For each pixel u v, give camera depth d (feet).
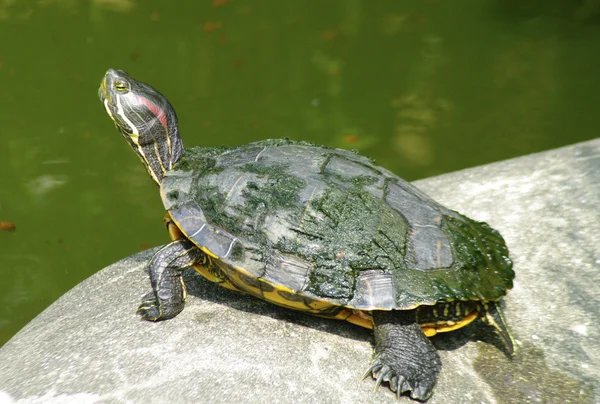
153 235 22.00
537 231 15.28
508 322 12.82
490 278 11.46
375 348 11.16
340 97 30.22
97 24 35.55
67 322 12.52
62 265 20.63
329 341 11.65
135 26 35.45
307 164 12.31
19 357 11.71
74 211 22.90
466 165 25.85
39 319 13.03
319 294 10.80
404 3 39.91
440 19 37.83
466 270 11.27
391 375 10.62
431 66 32.94
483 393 11.10
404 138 27.50
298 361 11.10
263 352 11.23
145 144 14.05
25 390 10.73
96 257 20.94
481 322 12.82
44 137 26.32
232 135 26.91
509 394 11.12
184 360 11.03
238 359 11.05
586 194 16.30
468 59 33.53
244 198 11.71
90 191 23.85
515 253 14.66
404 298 10.66
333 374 10.93
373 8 39.14
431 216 11.93
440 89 31.01
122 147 26.20
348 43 34.91
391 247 11.16
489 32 36.24
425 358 10.87
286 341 11.53
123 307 12.68
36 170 24.72
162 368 10.87
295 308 11.53
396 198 12.01
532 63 32.99
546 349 12.12
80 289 13.85
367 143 27.07
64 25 35.14
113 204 23.29
